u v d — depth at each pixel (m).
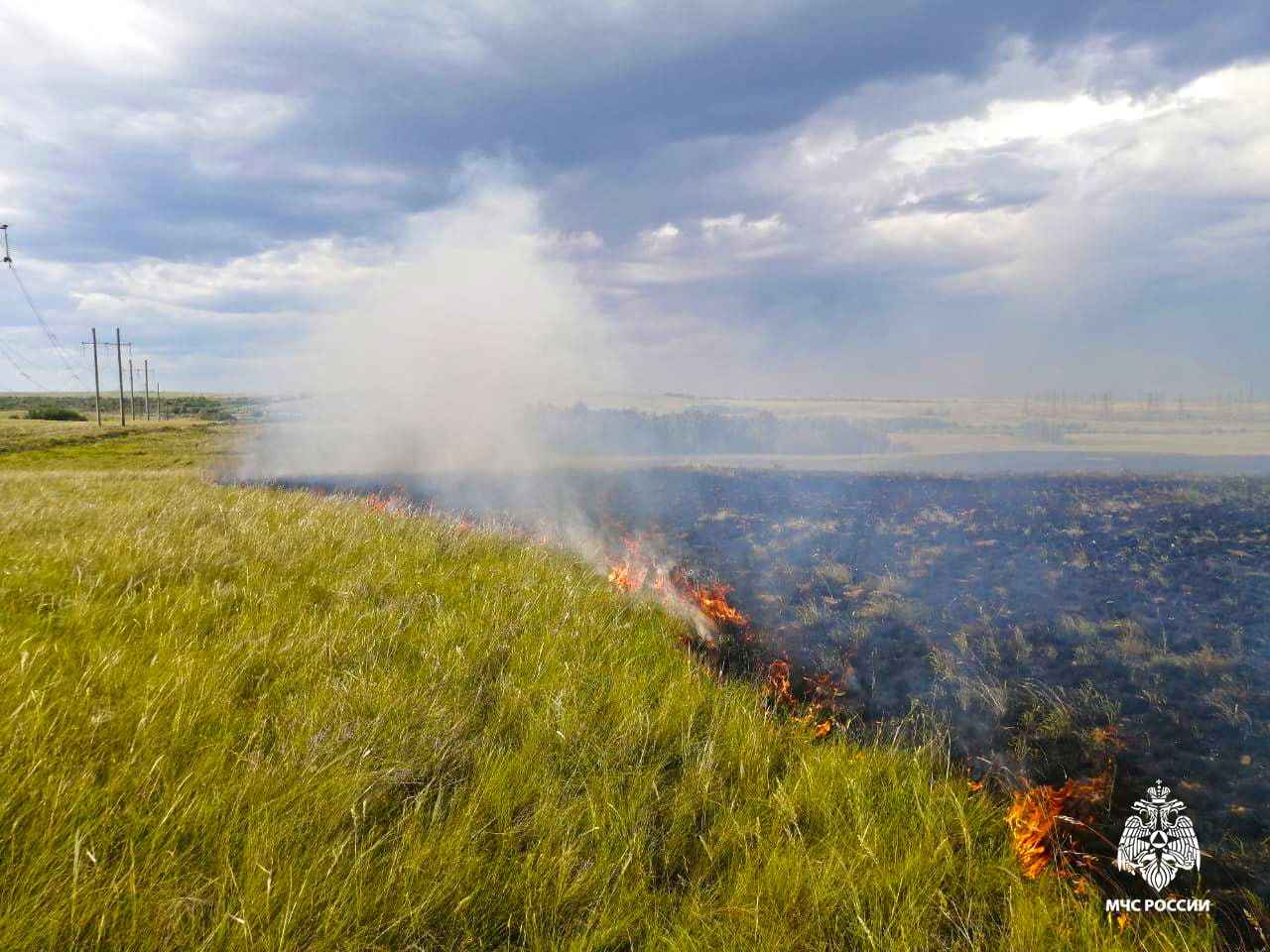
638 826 3.05
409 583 6.56
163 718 3.24
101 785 2.76
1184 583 7.68
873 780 3.68
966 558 9.56
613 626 5.86
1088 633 6.16
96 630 4.46
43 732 2.95
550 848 2.84
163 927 2.17
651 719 4.04
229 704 3.54
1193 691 4.84
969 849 2.98
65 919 2.12
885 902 2.69
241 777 2.92
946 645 6.14
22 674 3.39
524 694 4.21
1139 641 5.86
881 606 7.30
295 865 2.51
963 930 2.55
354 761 3.19
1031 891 2.79
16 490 11.75
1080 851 3.19
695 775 3.45
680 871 2.93
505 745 3.67
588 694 4.37
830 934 2.55
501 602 6.24
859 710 4.90
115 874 2.30
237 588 5.70
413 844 2.70
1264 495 13.71
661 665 5.13
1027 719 4.55
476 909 2.53
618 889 2.70
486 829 2.92
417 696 3.95
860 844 2.92
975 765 4.04
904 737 4.40
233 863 2.51
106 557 6.12
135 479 17.03
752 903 2.65
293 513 10.13
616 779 3.38
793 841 2.98
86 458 42.88
